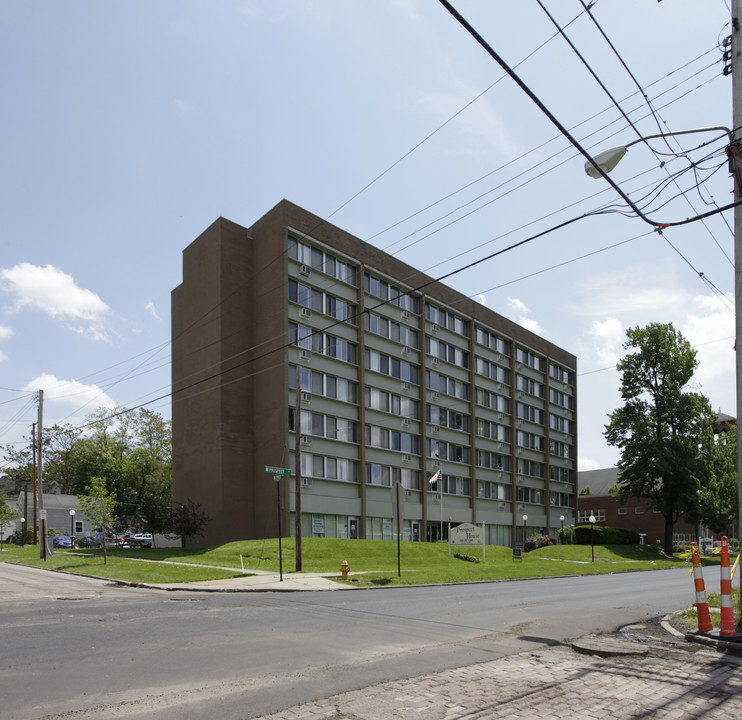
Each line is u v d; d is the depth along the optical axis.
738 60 10.19
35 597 16.39
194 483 38.56
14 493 77.62
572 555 45.12
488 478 53.34
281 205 37.84
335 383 39.91
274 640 9.65
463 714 5.99
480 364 54.44
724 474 55.94
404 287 46.28
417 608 13.98
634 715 6.02
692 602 15.96
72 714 5.87
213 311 38.56
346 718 5.84
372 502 41.25
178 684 6.96
